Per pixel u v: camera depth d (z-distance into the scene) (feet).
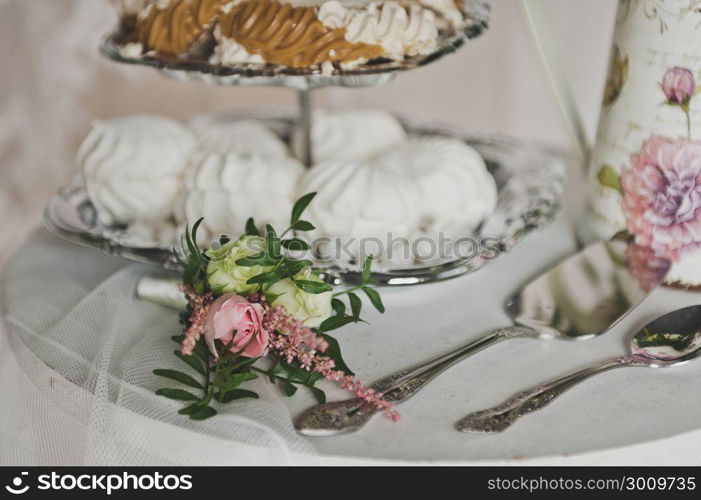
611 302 1.41
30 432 1.36
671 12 1.30
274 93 2.85
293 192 1.48
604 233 1.55
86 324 1.40
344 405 1.19
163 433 1.19
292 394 1.22
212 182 1.48
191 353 1.21
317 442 1.12
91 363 1.31
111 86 2.73
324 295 1.22
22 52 2.63
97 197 1.58
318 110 1.92
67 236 1.55
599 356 1.30
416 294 1.50
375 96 2.81
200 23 1.37
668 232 1.43
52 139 2.78
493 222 1.64
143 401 1.21
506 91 2.71
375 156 1.70
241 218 1.48
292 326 1.18
